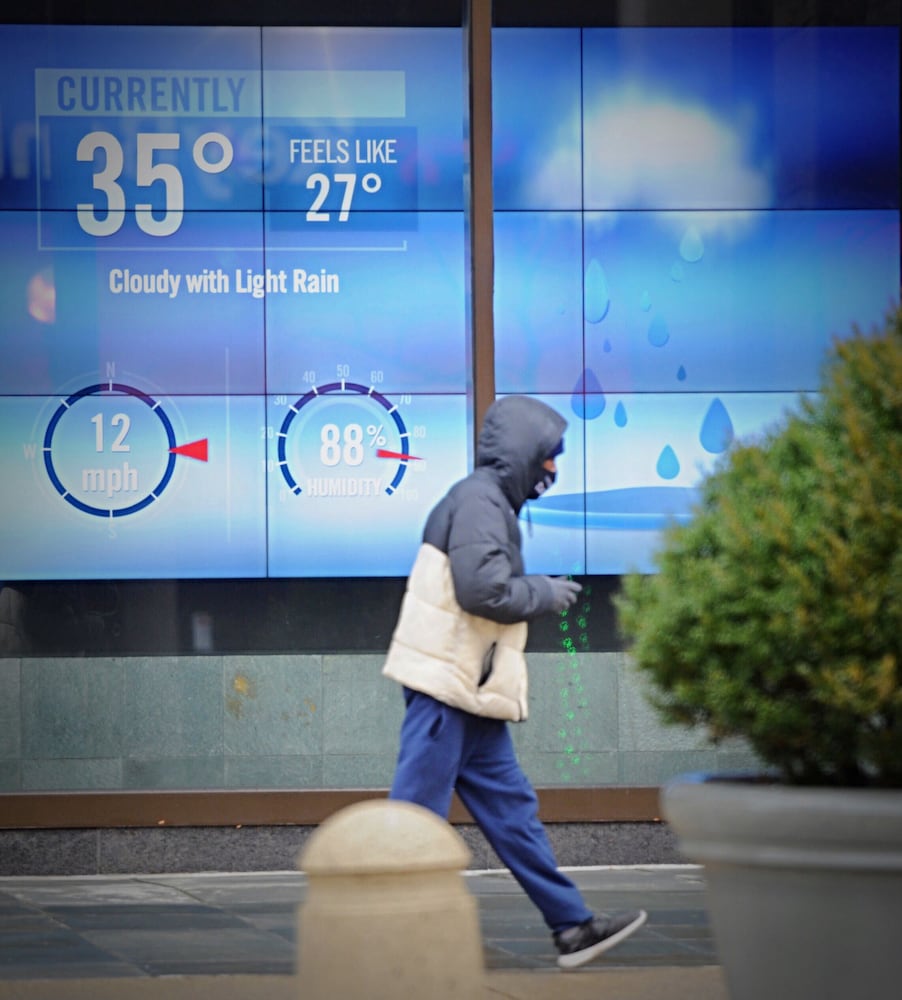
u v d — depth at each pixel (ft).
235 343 85.66
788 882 42.57
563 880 61.31
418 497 86.07
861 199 86.89
